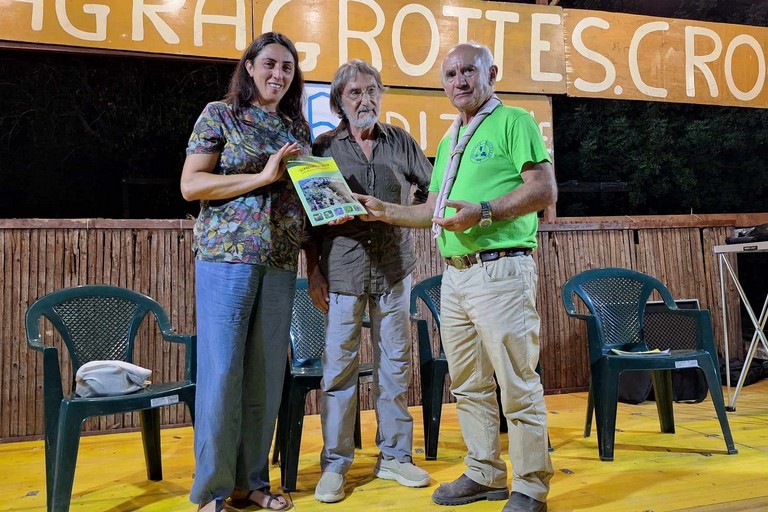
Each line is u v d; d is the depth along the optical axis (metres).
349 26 3.64
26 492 2.30
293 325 2.79
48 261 3.24
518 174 1.95
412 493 2.19
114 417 3.28
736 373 4.00
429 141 3.75
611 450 2.52
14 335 3.16
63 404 1.99
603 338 2.83
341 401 2.23
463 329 2.04
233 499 2.12
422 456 2.68
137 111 5.66
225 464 1.94
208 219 1.99
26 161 5.77
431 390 2.64
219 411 1.91
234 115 2.02
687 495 2.08
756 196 6.37
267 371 2.05
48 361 2.09
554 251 4.02
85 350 2.40
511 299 1.88
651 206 6.49
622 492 2.13
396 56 3.71
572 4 6.33
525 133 1.89
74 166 5.88
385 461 2.37
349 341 2.25
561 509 1.97
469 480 2.08
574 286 2.92
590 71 4.02
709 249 4.27
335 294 2.26
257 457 2.08
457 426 3.25
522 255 1.93
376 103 2.29
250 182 1.91
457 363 2.09
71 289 2.40
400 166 2.42
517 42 3.91
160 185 5.93
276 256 2.02
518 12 3.92
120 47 3.33
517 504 1.88
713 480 2.24
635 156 6.11
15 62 5.39
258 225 1.97
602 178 6.44
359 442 2.86
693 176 6.00
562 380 4.00
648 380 3.57
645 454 2.60
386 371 2.35
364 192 2.31
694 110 6.14
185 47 3.42
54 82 5.53
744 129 6.00
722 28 4.27
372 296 2.35
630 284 3.01
